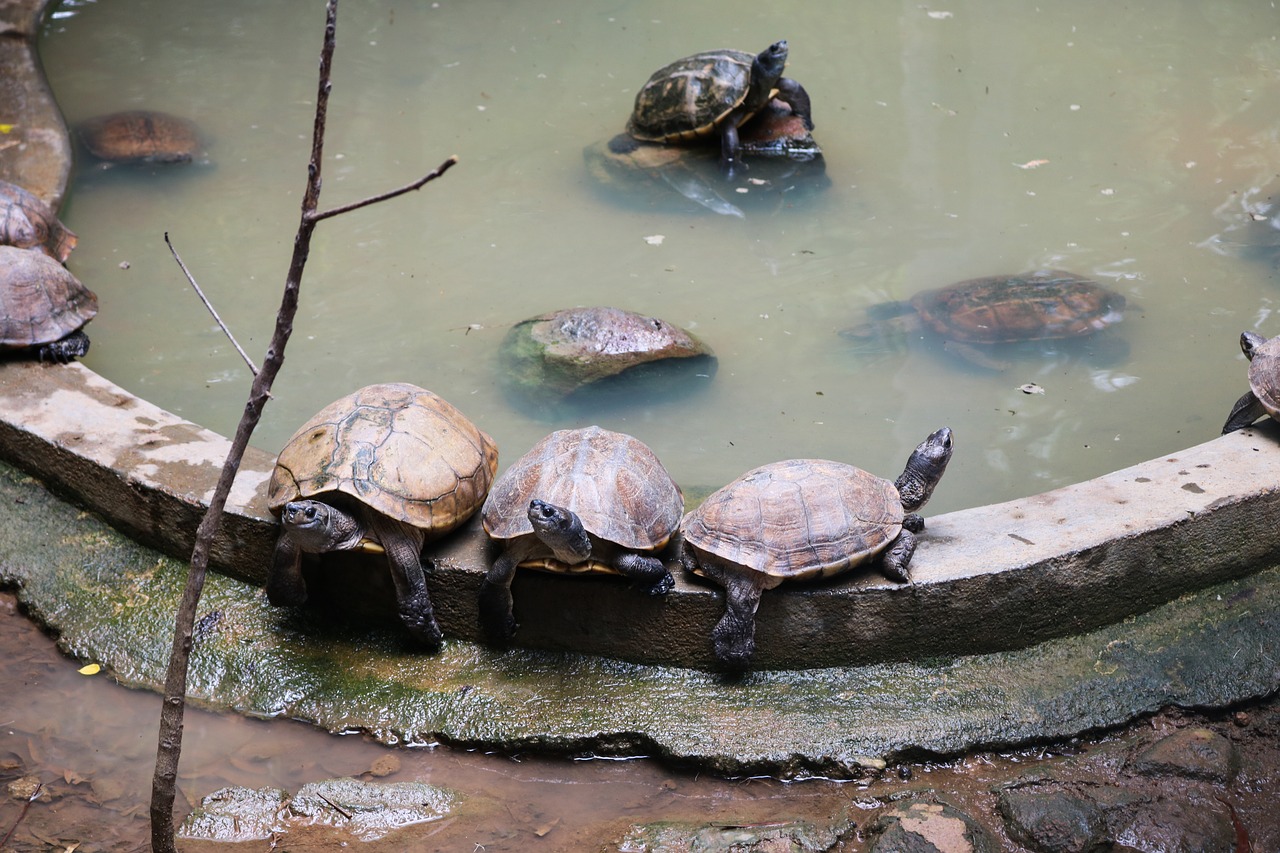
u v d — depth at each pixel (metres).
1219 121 8.53
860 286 6.62
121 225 7.15
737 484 3.77
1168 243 6.91
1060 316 6.07
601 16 10.86
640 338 5.83
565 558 3.54
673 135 8.23
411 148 8.35
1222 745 3.60
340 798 3.43
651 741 3.66
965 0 11.03
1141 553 3.91
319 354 5.94
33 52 9.24
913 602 3.75
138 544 4.51
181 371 5.76
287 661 4.00
